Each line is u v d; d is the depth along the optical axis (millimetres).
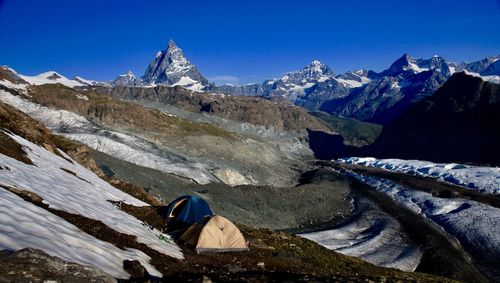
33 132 36344
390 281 23750
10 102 145875
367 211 94625
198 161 138375
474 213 87250
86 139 116062
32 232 12094
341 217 88875
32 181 21062
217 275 16750
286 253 28234
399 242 70375
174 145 163500
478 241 71250
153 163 110500
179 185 87188
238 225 34219
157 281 13469
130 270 13453
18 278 8648
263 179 141375
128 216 25141
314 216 87375
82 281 9570
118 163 92125
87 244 13820
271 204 90312
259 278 16609
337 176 154125
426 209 96188
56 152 36188
